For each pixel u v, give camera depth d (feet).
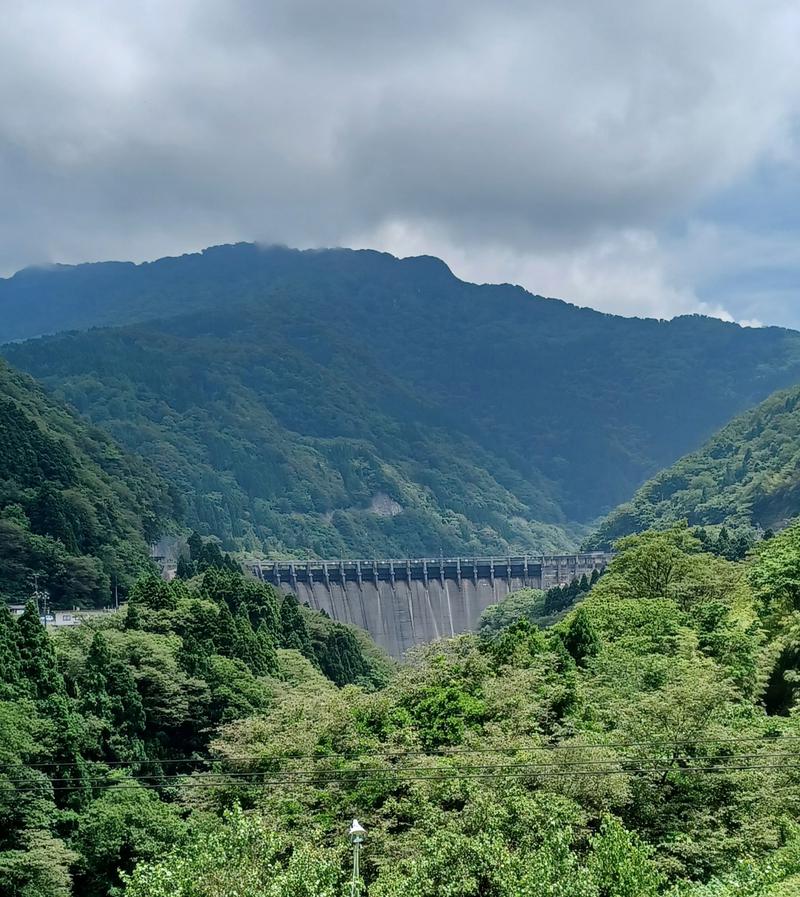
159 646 392.88
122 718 345.92
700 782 241.76
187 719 378.53
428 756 260.42
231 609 546.67
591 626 373.61
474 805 228.22
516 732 273.33
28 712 290.97
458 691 301.43
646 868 205.46
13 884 241.35
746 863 210.59
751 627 354.13
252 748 291.79
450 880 206.28
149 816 271.69
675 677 284.61
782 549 399.85
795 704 308.60
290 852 244.83
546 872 198.39
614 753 246.27
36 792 262.67
